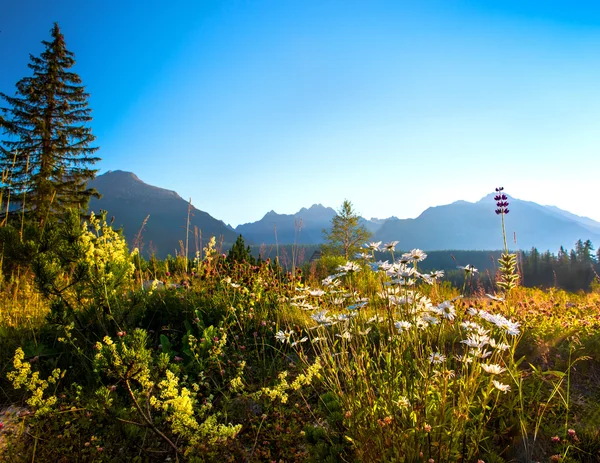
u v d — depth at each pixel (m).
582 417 2.83
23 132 19.08
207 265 6.38
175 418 2.45
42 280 3.80
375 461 2.28
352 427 2.46
